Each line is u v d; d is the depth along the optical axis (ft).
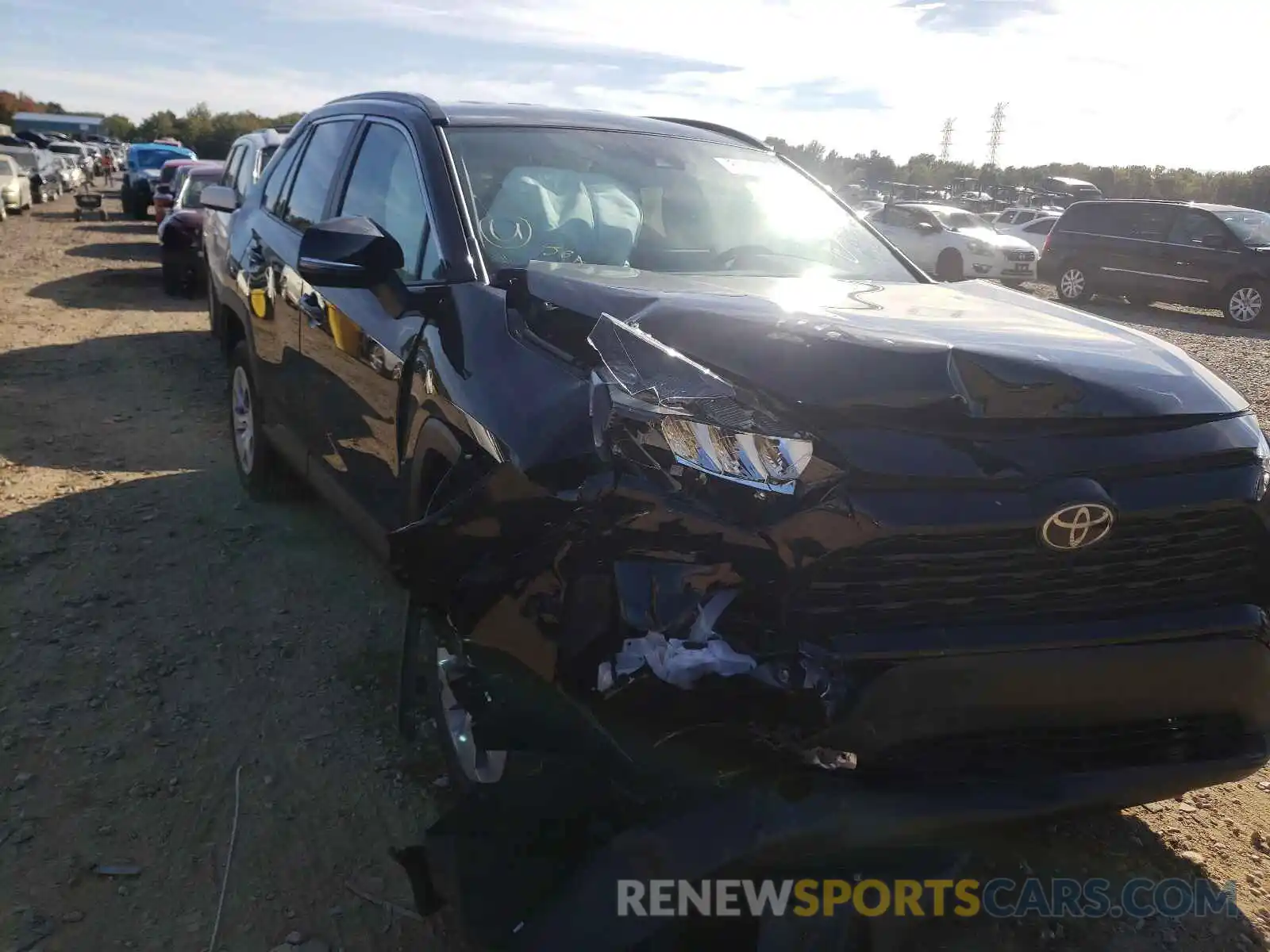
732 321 7.45
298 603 13.67
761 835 6.53
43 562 14.57
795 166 13.64
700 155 12.78
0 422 21.33
